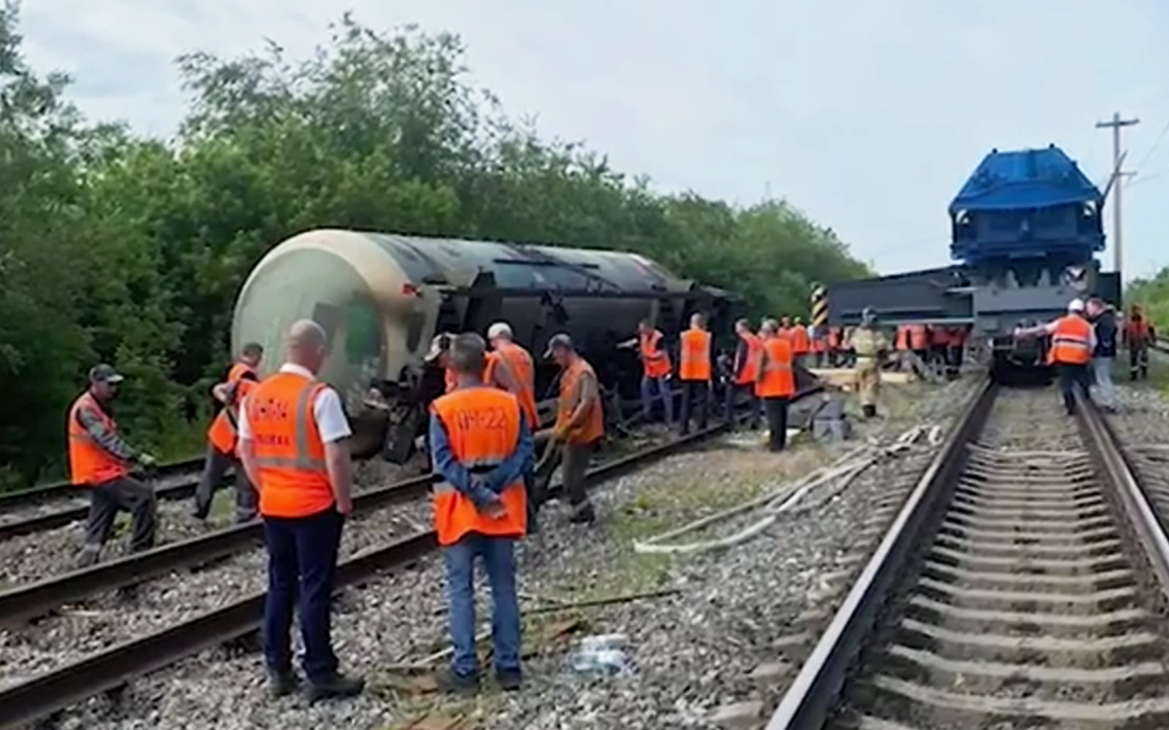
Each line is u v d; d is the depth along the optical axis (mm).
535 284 19828
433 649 8562
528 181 41531
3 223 21375
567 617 9320
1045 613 8758
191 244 26828
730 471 17812
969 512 13078
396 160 37156
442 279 17594
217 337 26375
